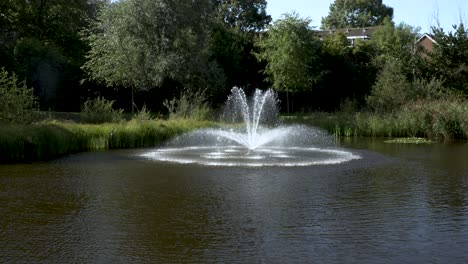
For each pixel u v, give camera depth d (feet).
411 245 19.30
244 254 18.19
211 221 22.68
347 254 18.21
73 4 110.22
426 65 103.81
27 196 27.94
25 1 104.27
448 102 77.71
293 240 19.88
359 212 24.45
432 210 24.91
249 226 21.88
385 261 17.49
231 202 26.53
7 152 43.88
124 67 79.77
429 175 35.78
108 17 82.38
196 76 85.56
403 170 38.17
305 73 98.07
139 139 57.82
